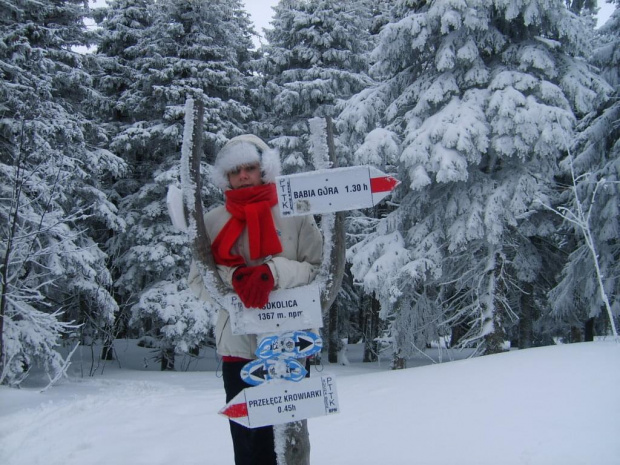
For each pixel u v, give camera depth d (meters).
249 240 2.06
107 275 12.48
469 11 9.86
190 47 15.86
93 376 12.34
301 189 1.98
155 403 6.41
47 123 10.51
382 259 11.00
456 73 10.90
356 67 18.25
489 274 10.99
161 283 14.95
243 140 2.26
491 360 6.66
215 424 4.93
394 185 1.98
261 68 18.88
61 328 9.31
